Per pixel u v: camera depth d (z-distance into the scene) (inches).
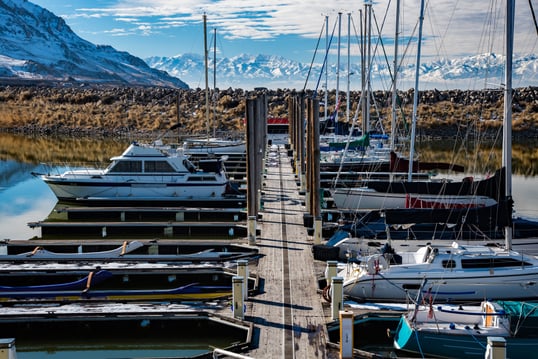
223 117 3105.3
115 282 765.9
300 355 520.1
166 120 3144.7
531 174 1777.8
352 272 677.9
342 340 510.0
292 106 1956.2
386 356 544.4
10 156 2102.6
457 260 660.1
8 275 743.1
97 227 1015.0
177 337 614.5
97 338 615.2
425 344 536.7
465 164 1780.3
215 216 1139.3
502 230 792.3
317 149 956.6
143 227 1018.7
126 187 1221.1
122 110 3506.4
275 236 903.7
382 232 816.9
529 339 526.3
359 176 1379.2
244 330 578.2
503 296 652.1
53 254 800.3
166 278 771.4
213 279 767.1
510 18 666.2
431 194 971.9
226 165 1734.7
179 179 1222.9
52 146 2450.8
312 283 693.9
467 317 568.1
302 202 1152.2
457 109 3144.7
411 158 1057.5
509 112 682.8
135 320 610.9
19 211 1263.5
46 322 607.8
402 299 653.9
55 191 1226.6
